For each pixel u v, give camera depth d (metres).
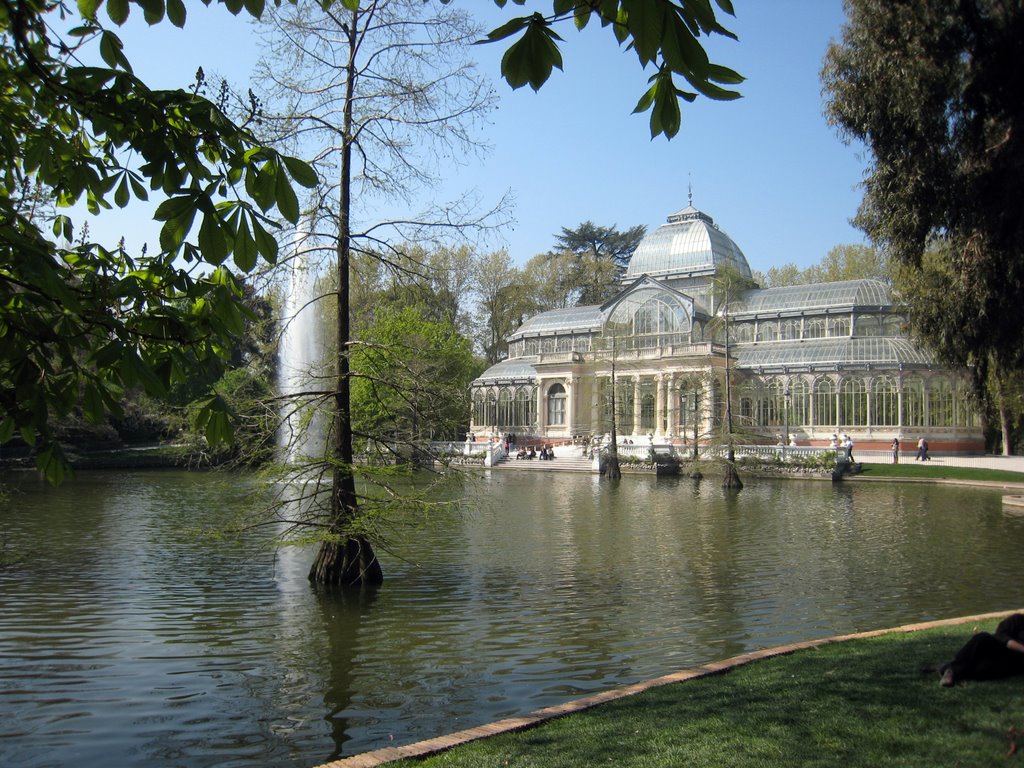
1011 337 23.47
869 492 42.75
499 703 10.19
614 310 79.75
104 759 8.48
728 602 16.03
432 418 16.70
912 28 20.44
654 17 3.11
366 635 13.51
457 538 24.97
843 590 17.23
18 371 4.80
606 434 69.62
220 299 5.43
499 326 98.12
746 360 72.00
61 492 37.06
